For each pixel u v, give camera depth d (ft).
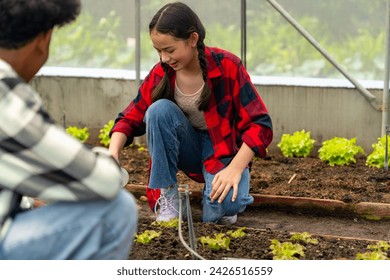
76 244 8.41
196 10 21.71
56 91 21.70
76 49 22.82
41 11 8.34
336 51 21.56
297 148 20.10
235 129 15.44
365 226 16.52
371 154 19.44
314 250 13.82
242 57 20.54
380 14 21.20
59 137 8.07
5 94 8.04
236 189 14.57
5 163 8.01
